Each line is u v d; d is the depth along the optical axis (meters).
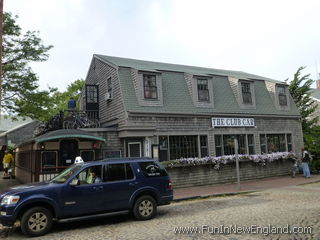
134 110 14.05
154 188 8.08
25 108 14.84
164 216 8.21
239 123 17.56
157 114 14.66
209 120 16.47
